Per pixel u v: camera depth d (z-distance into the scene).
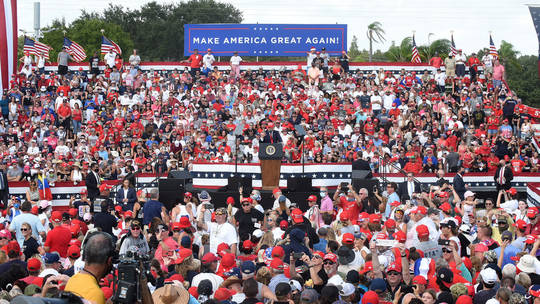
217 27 40.22
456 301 7.94
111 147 26.89
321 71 36.03
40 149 28.27
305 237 11.41
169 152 26.44
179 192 20.20
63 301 4.02
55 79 34.75
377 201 18.44
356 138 28.20
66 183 22.42
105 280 7.79
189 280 9.58
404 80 35.19
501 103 33.06
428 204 16.19
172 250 11.06
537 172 26.28
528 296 8.57
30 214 13.63
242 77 35.75
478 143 28.11
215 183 21.78
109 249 4.57
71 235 12.45
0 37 32.75
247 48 40.28
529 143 28.58
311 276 9.16
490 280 8.30
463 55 36.31
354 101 32.72
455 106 32.84
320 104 31.19
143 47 83.31
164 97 33.25
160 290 6.84
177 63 37.62
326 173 21.66
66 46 37.44
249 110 30.55
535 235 11.93
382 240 9.27
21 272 8.94
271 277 9.12
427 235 10.54
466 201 16.78
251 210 14.45
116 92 34.06
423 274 9.37
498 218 13.04
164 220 15.07
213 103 32.53
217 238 11.96
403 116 30.30
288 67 38.56
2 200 20.86
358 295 8.28
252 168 21.84
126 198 17.42
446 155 26.02
